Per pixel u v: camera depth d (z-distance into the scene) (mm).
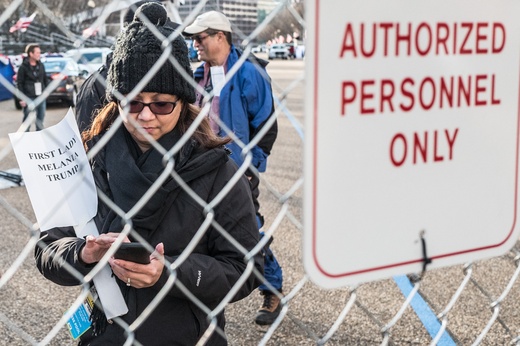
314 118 1323
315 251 1373
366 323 4277
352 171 1379
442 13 1429
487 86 1521
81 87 3252
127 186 1891
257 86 3879
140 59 1778
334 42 1313
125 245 1660
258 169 4000
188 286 1909
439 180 1494
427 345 3992
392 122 1406
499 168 1573
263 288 4168
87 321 1988
